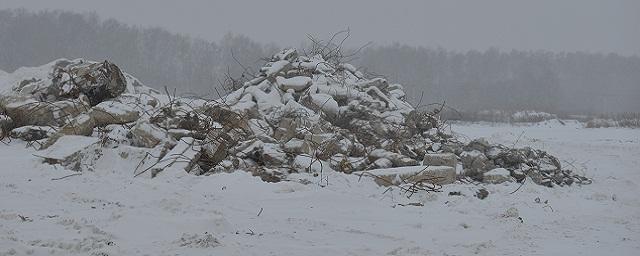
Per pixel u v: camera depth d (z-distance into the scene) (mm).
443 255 6770
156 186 9414
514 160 13617
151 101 15625
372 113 16422
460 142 16109
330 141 12820
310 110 15984
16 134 13320
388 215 8883
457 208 9703
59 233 6469
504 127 39375
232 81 20328
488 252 7016
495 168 13328
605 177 15656
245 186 9945
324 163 12180
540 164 14102
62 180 9555
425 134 16344
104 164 11367
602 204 11078
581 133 34750
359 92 17906
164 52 81562
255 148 12406
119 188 9195
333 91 17500
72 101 14602
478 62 97375
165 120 12883
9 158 11430
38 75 20344
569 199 11461
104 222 7082
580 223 9062
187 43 82000
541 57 102188
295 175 11125
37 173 10023
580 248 7430
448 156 12578
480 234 7973
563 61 104688
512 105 80125
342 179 10922
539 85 88062
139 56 79875
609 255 7133
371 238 7445
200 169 11484
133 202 8414
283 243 6832
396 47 87250
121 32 81062
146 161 11383
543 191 12039
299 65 18734
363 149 13609
